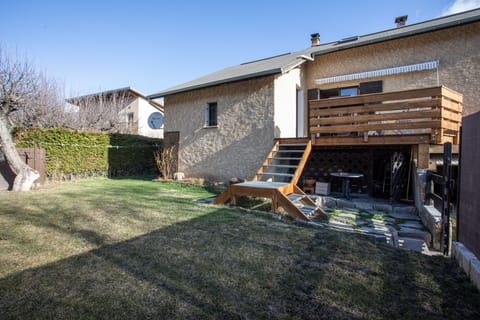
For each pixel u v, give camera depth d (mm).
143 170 14609
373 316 2314
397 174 7539
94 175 12219
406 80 8977
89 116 15742
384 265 3291
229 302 2482
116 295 2576
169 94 11875
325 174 9805
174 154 12016
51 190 8742
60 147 10836
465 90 8109
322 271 3117
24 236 4211
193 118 11336
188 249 3721
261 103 9289
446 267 3248
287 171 9852
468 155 3303
